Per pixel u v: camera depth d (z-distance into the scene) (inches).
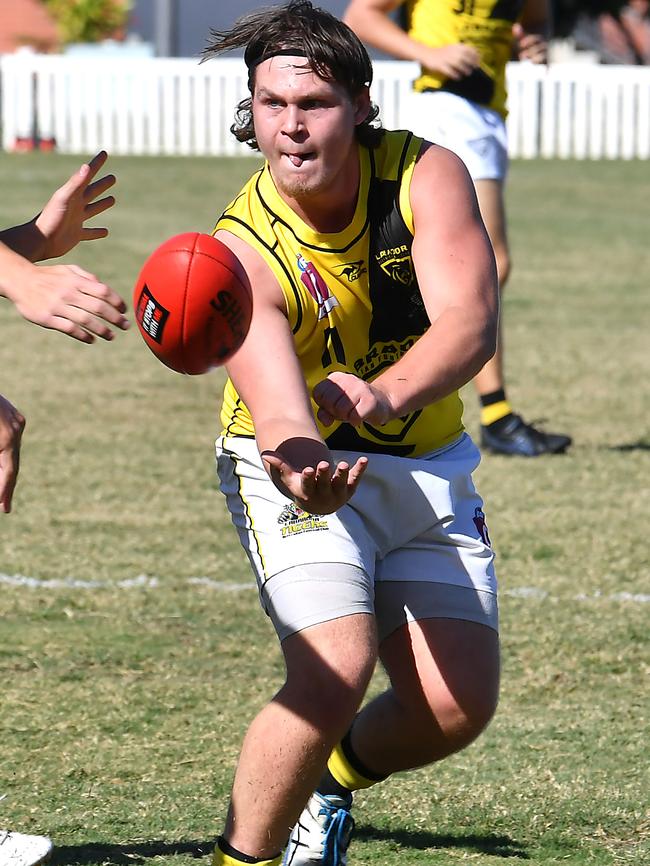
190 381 1440.7
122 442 1185.4
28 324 1728.6
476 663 483.2
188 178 3038.9
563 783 589.6
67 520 965.2
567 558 898.7
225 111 3575.3
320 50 451.2
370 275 483.2
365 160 484.7
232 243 479.5
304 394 447.8
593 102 3654.0
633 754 621.0
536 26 1117.7
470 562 496.4
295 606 453.7
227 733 635.5
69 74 3587.6
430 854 525.7
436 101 1088.2
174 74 3567.9
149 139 3602.4
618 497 1045.2
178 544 920.9
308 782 441.1
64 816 546.9
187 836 532.4
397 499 491.8
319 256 478.0
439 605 487.5
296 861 502.9
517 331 1702.8
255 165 3316.9
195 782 583.8
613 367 1514.5
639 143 3676.2
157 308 412.5
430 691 481.7
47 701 666.8
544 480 1090.1
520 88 3634.4
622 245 2389.3
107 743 621.3
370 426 493.4
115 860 506.9
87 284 412.5
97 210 493.4
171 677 701.3
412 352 440.8
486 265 473.4
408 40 1055.6
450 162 491.8
